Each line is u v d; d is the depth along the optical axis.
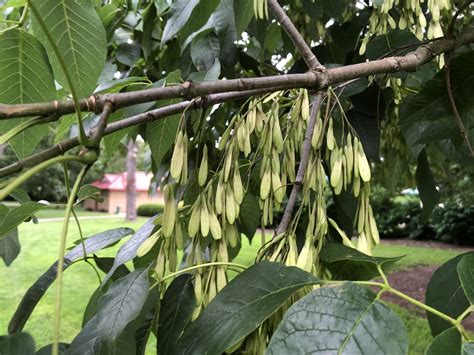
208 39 0.64
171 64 0.75
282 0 0.69
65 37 0.29
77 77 0.30
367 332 0.20
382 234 4.55
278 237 0.30
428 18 0.59
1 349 0.21
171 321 0.30
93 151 0.22
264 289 0.24
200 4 0.48
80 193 0.33
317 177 0.32
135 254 0.33
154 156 0.43
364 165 0.33
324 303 0.20
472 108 0.44
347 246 0.30
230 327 0.22
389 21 0.53
